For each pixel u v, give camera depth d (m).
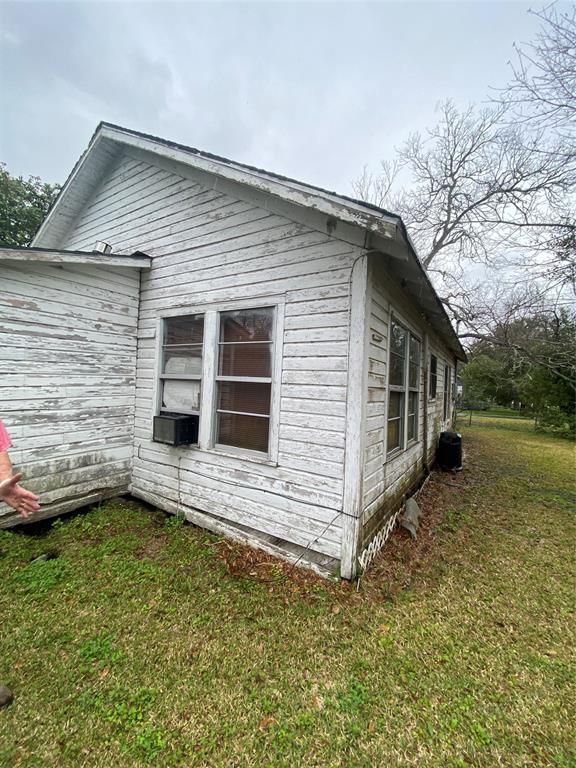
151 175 5.04
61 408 4.33
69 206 6.32
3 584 2.96
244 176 3.47
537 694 2.09
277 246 3.67
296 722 1.88
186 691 2.04
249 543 3.68
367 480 3.40
